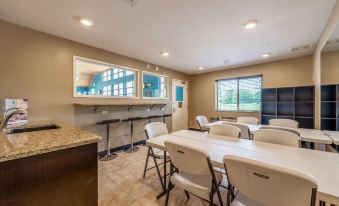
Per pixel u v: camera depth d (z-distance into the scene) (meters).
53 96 2.65
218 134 2.19
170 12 2.00
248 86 4.92
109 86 4.09
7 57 2.23
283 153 1.37
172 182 1.48
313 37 2.76
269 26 2.37
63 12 1.99
